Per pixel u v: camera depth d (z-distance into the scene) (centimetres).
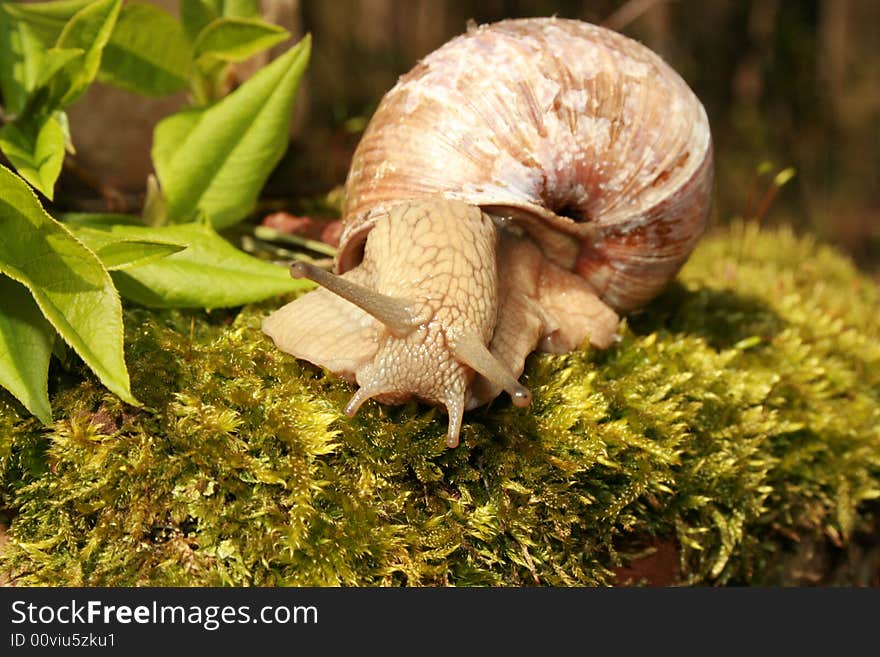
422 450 17
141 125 23
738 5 45
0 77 19
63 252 16
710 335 21
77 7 19
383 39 44
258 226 22
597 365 19
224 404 17
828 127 47
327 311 17
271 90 20
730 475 18
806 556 20
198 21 21
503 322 17
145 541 16
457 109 17
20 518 16
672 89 18
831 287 24
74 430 16
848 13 46
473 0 46
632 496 17
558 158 17
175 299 18
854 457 20
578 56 18
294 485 16
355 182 18
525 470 17
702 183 18
